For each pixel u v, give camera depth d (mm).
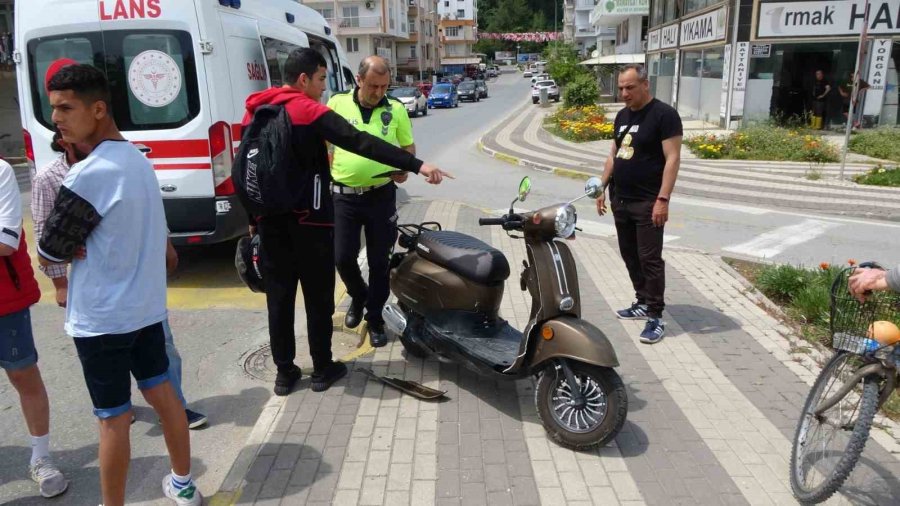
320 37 9508
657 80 31828
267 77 7324
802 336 5270
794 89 20438
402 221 9391
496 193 12398
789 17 19453
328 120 3803
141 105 6324
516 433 3834
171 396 3064
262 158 3740
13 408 4312
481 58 122125
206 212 6480
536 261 3703
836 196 11422
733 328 5445
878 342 2852
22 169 17516
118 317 2713
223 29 6492
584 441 3568
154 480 3510
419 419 3990
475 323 4355
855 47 19469
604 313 5805
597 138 20828
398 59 76250
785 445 3717
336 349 5102
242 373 4820
